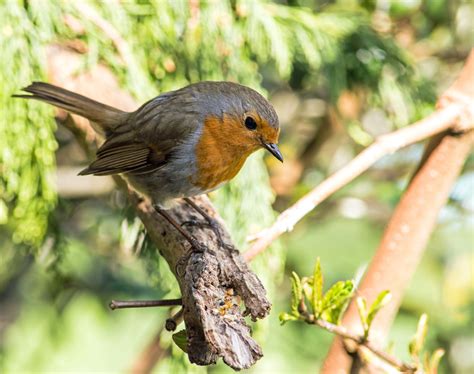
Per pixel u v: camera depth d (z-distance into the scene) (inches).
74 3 372.8
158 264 383.6
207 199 350.0
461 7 459.5
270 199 386.9
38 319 516.1
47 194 362.0
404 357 492.4
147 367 424.5
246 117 338.6
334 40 428.1
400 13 453.1
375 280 321.4
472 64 328.5
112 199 462.0
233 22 401.4
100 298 503.5
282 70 398.9
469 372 508.4
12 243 443.2
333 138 496.7
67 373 528.4
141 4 394.9
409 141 313.1
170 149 339.3
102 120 352.5
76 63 377.4
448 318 512.4
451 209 499.2
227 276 262.5
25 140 357.1
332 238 508.7
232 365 233.6
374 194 494.3
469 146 326.6
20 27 356.8
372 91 434.6
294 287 275.1
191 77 404.2
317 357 486.3
